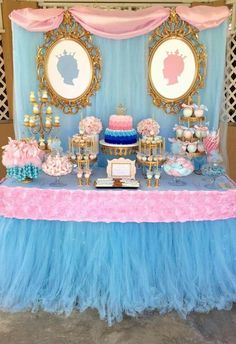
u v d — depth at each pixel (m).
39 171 2.72
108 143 2.77
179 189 2.57
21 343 2.27
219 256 2.65
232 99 4.54
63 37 2.76
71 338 2.32
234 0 4.09
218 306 2.62
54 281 2.69
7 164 2.61
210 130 3.02
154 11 2.66
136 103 2.96
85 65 2.83
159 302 2.62
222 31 2.78
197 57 2.82
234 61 4.23
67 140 3.03
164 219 2.55
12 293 2.62
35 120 2.81
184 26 2.76
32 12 2.65
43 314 2.57
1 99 4.83
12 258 2.65
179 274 2.67
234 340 2.31
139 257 2.63
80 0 4.17
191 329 2.41
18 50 2.77
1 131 4.75
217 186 2.65
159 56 2.82
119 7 4.23
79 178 2.65
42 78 2.84
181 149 2.75
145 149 2.75
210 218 2.57
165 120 3.00
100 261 2.62
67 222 2.61
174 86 2.89
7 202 2.54
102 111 2.97
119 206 2.52
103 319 2.51
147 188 2.58
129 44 2.80
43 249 2.65
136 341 2.29
